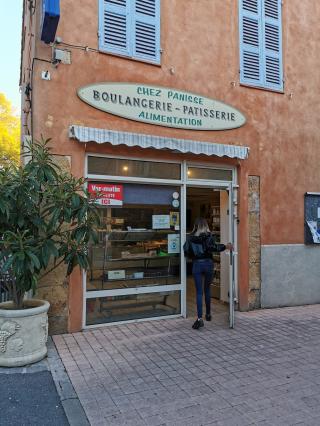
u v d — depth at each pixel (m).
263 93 7.75
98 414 3.55
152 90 6.49
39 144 5.18
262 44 7.81
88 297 6.06
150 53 6.56
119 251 6.34
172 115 6.66
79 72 5.95
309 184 8.26
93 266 6.12
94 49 6.08
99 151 6.11
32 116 5.68
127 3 6.41
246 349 5.27
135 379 4.29
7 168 4.74
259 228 7.60
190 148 6.65
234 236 7.45
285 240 7.89
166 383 4.20
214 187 7.21
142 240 6.54
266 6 7.94
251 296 7.47
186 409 3.66
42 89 5.70
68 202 4.91
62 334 5.75
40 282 5.64
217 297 8.36
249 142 7.51
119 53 6.28
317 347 5.38
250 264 7.47
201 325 6.17
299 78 8.27
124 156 6.32
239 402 3.80
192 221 10.40
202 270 6.32
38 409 3.66
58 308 5.75
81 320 5.91
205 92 7.04
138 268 6.50
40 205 5.04
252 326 6.35
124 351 5.13
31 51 6.45
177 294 6.85
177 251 6.84
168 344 5.43
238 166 7.41
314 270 8.23
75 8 5.98
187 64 6.89
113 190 6.30
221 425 3.40
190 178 6.97
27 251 4.42
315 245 8.27
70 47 5.89
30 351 4.64
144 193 6.57
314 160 8.35
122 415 3.54
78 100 5.91
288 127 8.03
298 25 8.37
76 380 4.25
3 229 4.77
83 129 5.80
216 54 7.22
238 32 7.53
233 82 7.36
